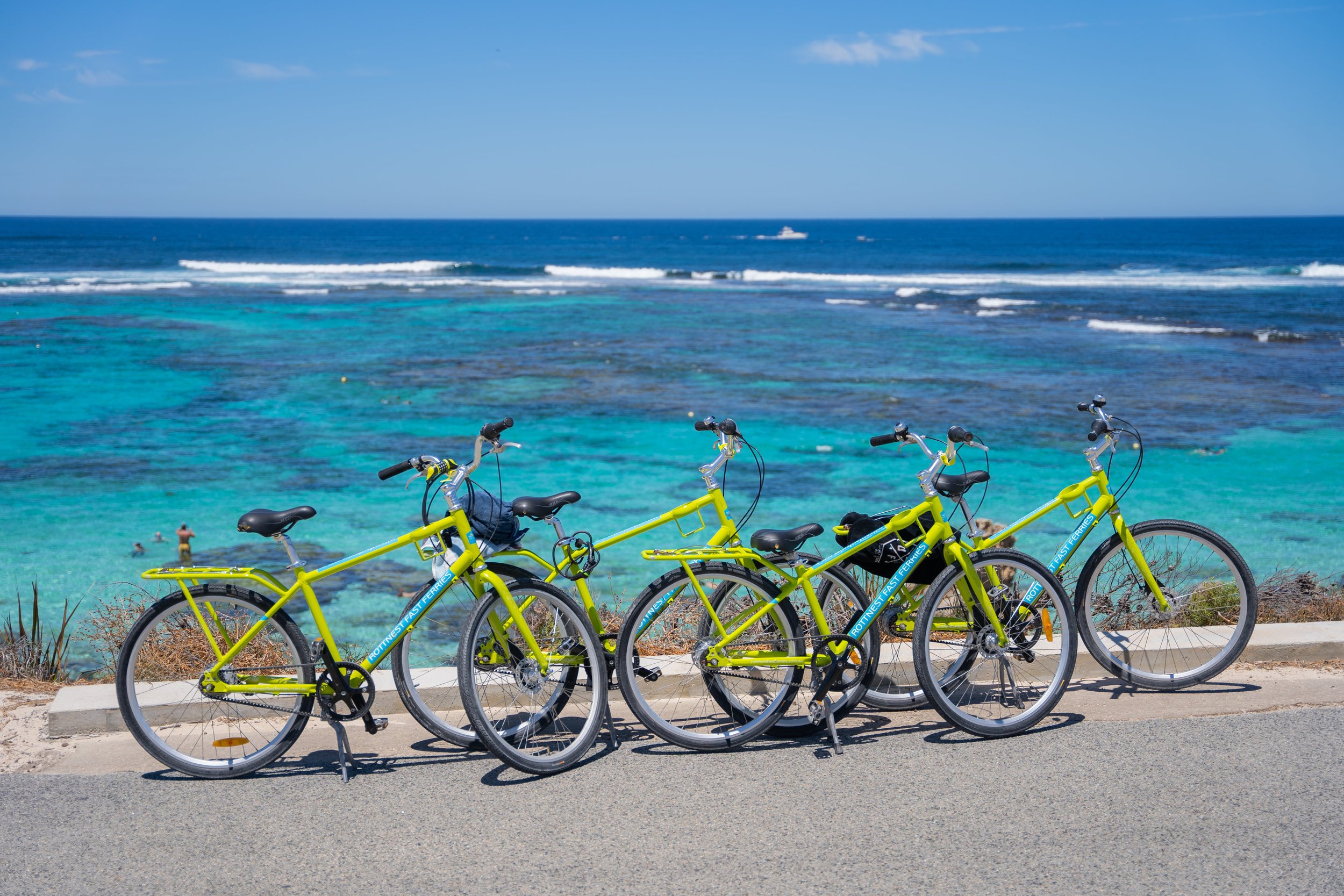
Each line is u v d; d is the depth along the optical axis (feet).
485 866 10.62
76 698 14.56
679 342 112.37
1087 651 16.47
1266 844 10.84
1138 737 13.78
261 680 13.33
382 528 41.83
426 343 109.19
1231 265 282.36
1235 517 43.80
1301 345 111.45
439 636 28.73
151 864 10.69
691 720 14.76
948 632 14.80
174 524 42.16
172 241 426.51
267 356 97.71
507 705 14.94
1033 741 13.78
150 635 16.96
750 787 12.49
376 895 10.08
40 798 12.27
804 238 559.79
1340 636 16.81
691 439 62.49
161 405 71.56
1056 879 10.21
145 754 13.69
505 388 81.30
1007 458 56.24
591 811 11.87
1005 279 224.12
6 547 38.47
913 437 14.70
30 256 279.90
